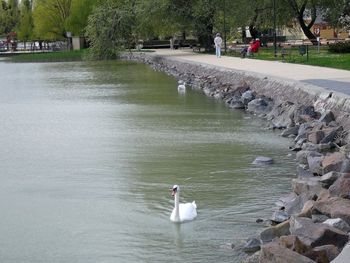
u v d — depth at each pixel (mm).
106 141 19078
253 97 26000
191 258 9445
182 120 22906
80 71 53750
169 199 12555
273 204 11914
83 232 10773
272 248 8227
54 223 11312
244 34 66562
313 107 20125
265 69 31938
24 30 104750
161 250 9820
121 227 10953
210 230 10594
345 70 28250
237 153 16688
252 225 10750
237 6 52938
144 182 13930
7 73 55281
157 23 54438
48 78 46969
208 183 13664
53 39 98500
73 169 15461
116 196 12898
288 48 48625
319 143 16375
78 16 87688
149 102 28938
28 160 16719
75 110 27031
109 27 57594
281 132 19641
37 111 27172
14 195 13219
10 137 20516
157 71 49594
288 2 51844
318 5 52312
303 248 8297
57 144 18938
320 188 11250
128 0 58156
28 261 9633
